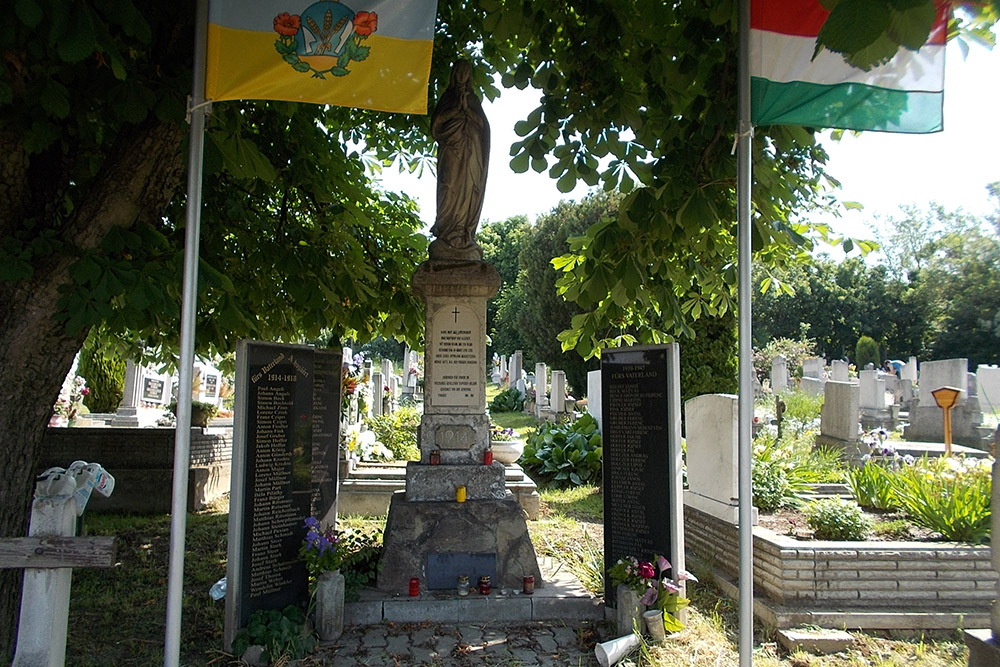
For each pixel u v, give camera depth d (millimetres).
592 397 12961
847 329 42750
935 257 41469
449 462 5758
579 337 5969
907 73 3643
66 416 10773
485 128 6117
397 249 7289
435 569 5438
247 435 4668
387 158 7562
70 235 3615
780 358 23766
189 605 5305
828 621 4828
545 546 6988
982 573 5047
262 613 4609
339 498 8625
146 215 3941
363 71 3447
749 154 3604
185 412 3342
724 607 5406
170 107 3482
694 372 11953
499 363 36406
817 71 3605
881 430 9680
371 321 7129
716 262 6047
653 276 5406
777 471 6887
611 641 4395
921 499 6008
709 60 4422
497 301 46062
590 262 4773
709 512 6500
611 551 5289
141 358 7816
